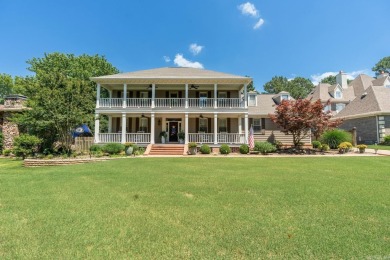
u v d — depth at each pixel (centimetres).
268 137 2258
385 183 686
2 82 4100
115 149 1708
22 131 1967
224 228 363
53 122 1559
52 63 3306
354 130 2067
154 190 605
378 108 2205
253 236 335
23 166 1237
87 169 970
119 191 598
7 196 555
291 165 1084
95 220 399
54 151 1716
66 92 1584
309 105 1805
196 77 1922
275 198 525
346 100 3044
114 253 289
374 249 296
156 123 2191
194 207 465
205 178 761
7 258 277
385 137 2100
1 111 2002
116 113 1988
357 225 375
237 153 1841
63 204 489
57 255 284
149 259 276
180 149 1825
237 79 1934
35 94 1662
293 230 355
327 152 1808
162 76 1945
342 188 620
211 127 2209
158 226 372
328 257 280
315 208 457
